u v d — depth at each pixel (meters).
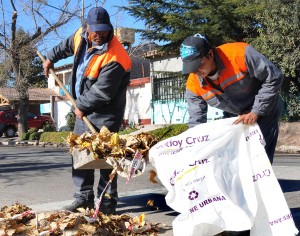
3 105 34.09
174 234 3.18
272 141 3.66
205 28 17.31
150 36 19.11
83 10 22.23
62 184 6.97
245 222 3.09
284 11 15.52
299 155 13.52
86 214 3.72
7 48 23.67
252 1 17.42
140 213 4.66
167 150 3.38
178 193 3.26
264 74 3.41
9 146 21.62
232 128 3.42
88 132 4.29
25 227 3.48
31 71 25.09
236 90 3.55
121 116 4.62
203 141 3.36
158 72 21.14
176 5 18.38
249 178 3.37
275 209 3.30
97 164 4.02
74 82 4.64
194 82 3.83
